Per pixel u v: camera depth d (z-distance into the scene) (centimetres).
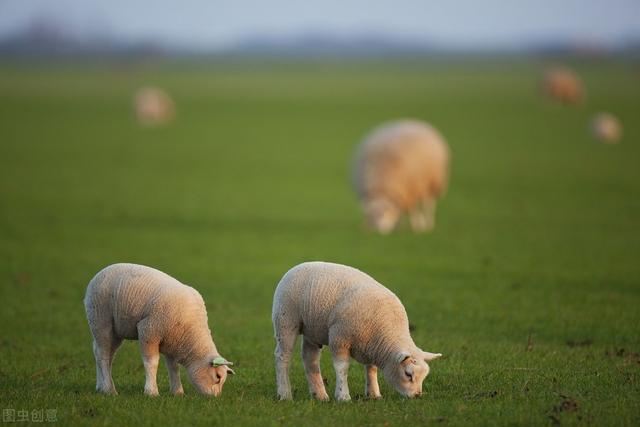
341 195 8325
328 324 2298
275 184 9081
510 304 3816
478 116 17900
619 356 2877
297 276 2358
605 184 8719
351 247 5481
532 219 6650
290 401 2292
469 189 8538
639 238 5722
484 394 2352
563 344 3111
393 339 2264
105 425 2059
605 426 2028
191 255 5197
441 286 4234
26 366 2812
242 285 4372
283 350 2352
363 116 18412
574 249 5309
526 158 11219
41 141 13438
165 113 18100
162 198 7931
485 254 5181
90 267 4769
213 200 7869
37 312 3712
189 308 2312
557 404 2209
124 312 2328
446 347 3042
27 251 5247
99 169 10150
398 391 2270
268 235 5994
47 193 8112
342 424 2066
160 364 2878
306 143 13688
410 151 5972
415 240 5750
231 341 3192
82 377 2661
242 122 17450
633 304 3772
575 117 17588
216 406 2227
